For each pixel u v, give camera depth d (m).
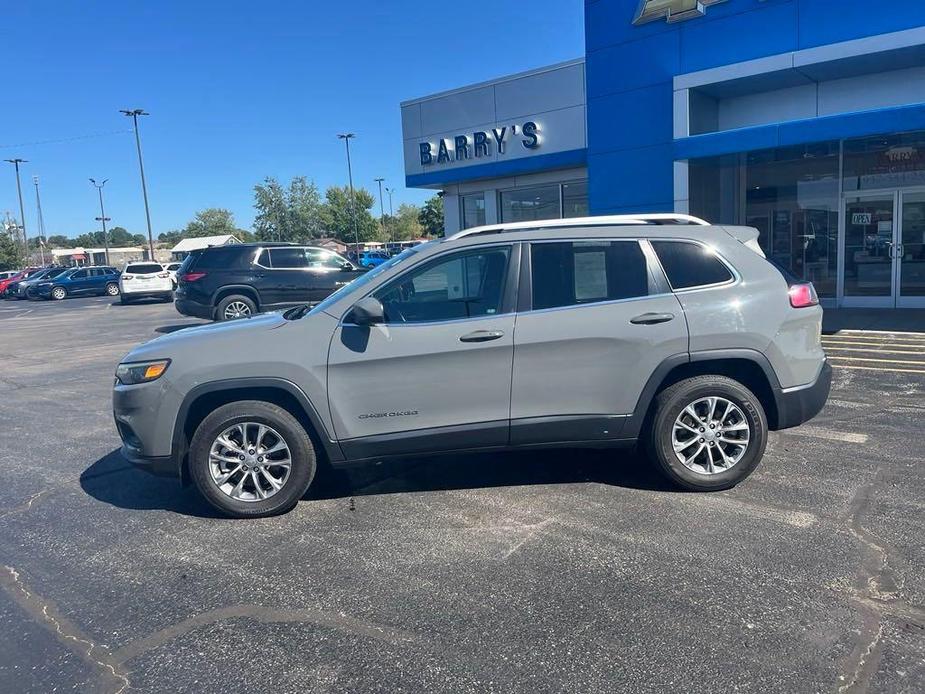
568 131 14.99
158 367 4.54
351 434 4.61
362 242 78.94
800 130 10.62
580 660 3.03
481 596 3.58
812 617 3.28
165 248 94.94
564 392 4.64
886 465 5.22
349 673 3.01
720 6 12.22
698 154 11.67
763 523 4.30
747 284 4.73
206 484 4.61
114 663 3.14
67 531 4.61
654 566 3.81
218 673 3.04
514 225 4.86
